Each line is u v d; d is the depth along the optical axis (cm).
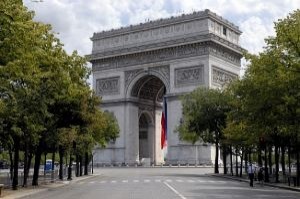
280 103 5856
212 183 6781
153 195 4350
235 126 8281
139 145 17538
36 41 4059
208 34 14225
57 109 5978
